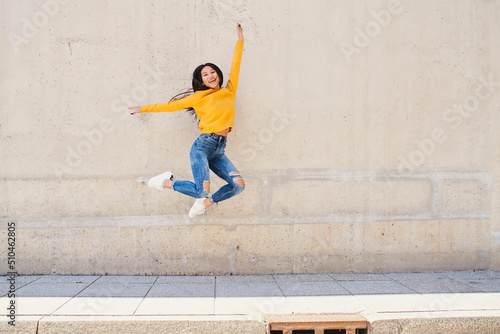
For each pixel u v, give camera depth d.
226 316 2.64
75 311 2.71
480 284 3.40
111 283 3.41
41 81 3.68
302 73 3.80
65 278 3.57
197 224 3.74
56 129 3.69
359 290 3.23
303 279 3.57
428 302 2.94
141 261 3.71
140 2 3.72
